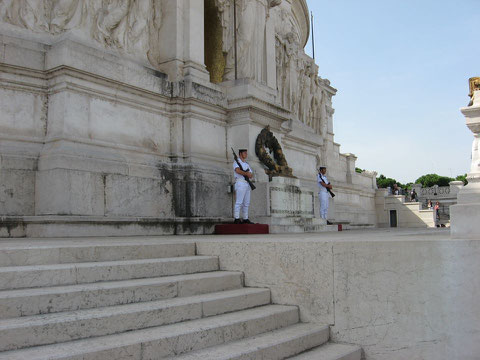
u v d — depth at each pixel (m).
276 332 5.54
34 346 4.03
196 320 5.21
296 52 22.67
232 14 16.12
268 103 14.87
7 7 10.16
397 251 5.63
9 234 8.72
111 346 4.06
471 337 5.17
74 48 10.16
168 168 12.25
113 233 10.00
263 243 6.55
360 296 5.83
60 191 9.34
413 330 5.49
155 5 13.39
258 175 13.96
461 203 5.97
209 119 13.69
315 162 20.80
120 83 11.17
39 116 10.16
